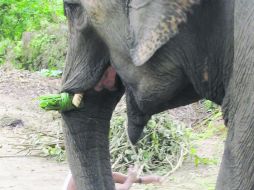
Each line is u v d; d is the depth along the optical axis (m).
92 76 5.13
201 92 4.61
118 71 4.86
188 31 4.43
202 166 9.50
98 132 5.46
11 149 10.48
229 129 4.13
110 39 4.75
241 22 3.88
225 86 4.42
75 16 4.97
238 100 3.97
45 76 17.61
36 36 19.91
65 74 5.27
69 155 5.47
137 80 4.75
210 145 10.66
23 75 17.73
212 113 12.36
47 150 10.05
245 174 3.97
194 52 4.46
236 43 3.94
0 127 11.94
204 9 4.32
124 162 9.48
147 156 9.43
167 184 8.52
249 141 3.92
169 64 4.57
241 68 3.91
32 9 25.33
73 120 5.41
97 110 5.41
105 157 5.49
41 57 19.45
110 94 5.38
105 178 5.47
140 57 4.23
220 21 4.29
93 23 4.79
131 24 4.34
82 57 5.12
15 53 20.20
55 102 5.33
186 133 9.91
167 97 4.73
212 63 4.44
